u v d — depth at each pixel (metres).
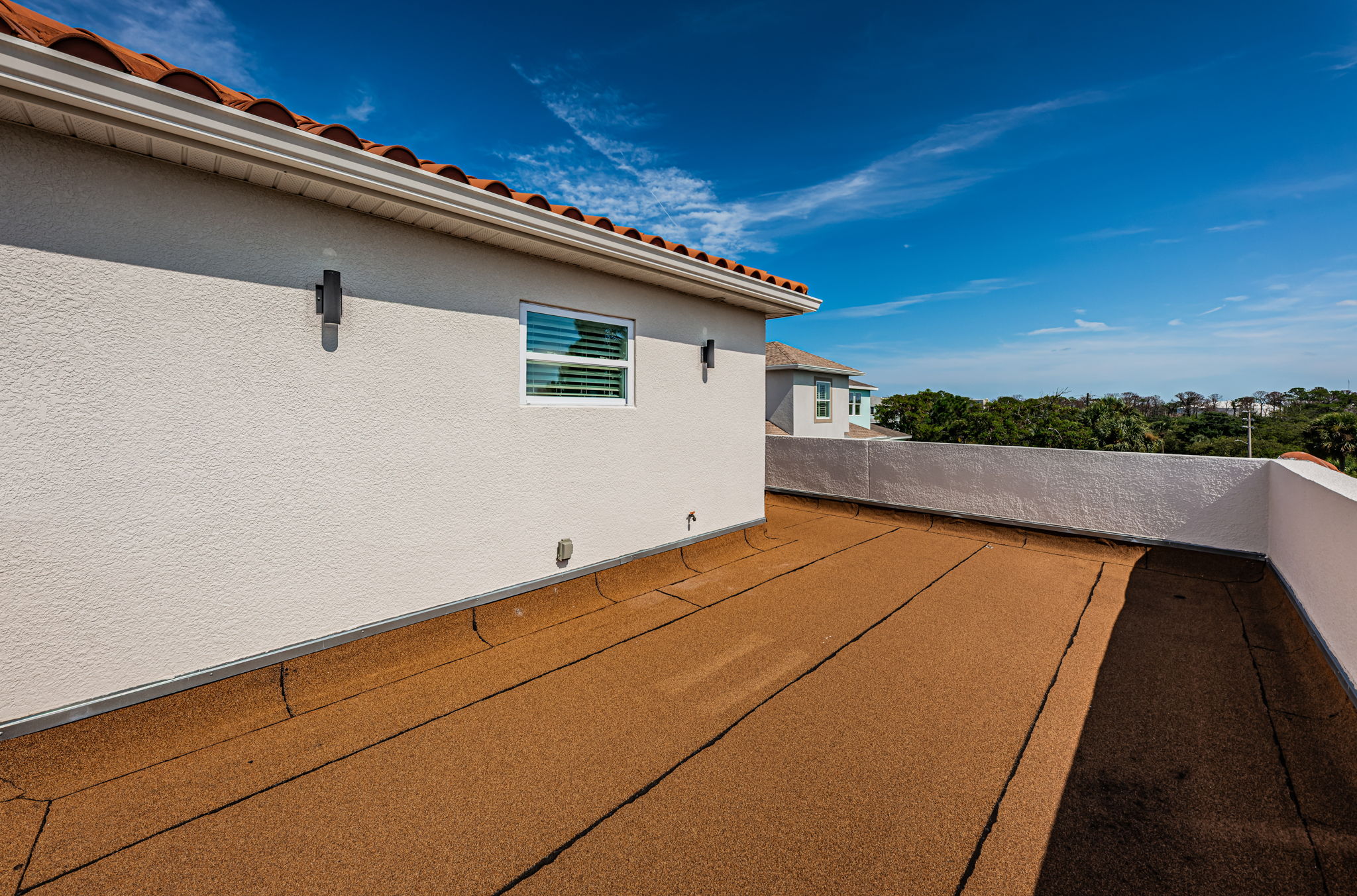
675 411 5.73
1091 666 3.78
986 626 4.50
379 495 3.56
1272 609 4.72
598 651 4.00
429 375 3.77
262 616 3.11
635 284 5.23
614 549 5.14
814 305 6.83
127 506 2.67
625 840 2.21
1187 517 6.12
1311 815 2.32
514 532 4.33
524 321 4.34
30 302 2.42
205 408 2.88
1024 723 3.07
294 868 2.05
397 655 3.66
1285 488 4.83
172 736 2.79
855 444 9.22
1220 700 3.31
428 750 2.80
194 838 2.19
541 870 2.05
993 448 7.62
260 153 2.65
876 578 5.75
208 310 2.88
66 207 2.49
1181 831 2.24
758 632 4.36
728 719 3.12
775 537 7.49
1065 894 1.95
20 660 2.44
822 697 3.36
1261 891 1.95
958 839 2.21
